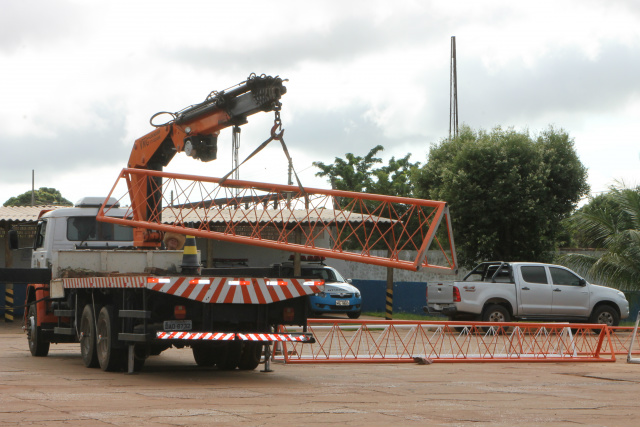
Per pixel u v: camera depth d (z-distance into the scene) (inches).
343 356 561.6
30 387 367.2
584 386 411.5
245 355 462.6
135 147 579.8
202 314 405.4
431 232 466.6
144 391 354.3
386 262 483.2
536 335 618.2
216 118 513.0
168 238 575.2
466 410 310.3
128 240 585.9
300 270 1018.7
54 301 541.3
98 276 458.3
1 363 502.3
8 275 521.3
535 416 297.1
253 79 480.4
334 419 279.0
